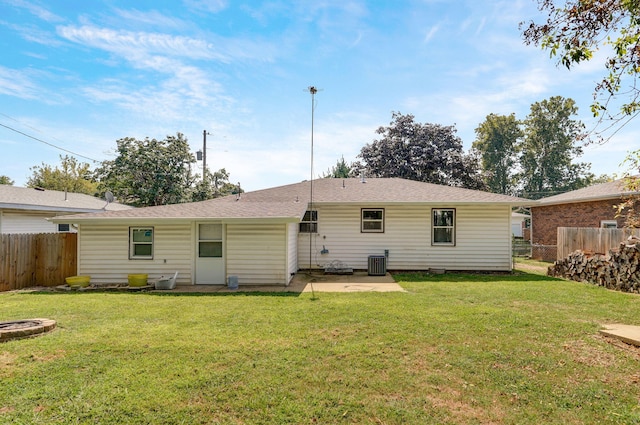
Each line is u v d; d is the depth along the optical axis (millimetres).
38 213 15375
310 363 4441
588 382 3951
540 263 17266
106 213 11141
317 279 11656
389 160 29781
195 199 25359
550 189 43625
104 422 3193
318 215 13469
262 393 3689
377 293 8969
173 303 7926
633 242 9414
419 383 3922
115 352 4824
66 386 3836
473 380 3996
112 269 11109
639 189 4898
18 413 3316
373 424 3164
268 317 6613
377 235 13336
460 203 12609
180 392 3705
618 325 5961
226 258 10875
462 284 10336
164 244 11062
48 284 11461
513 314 6711
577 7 4203
